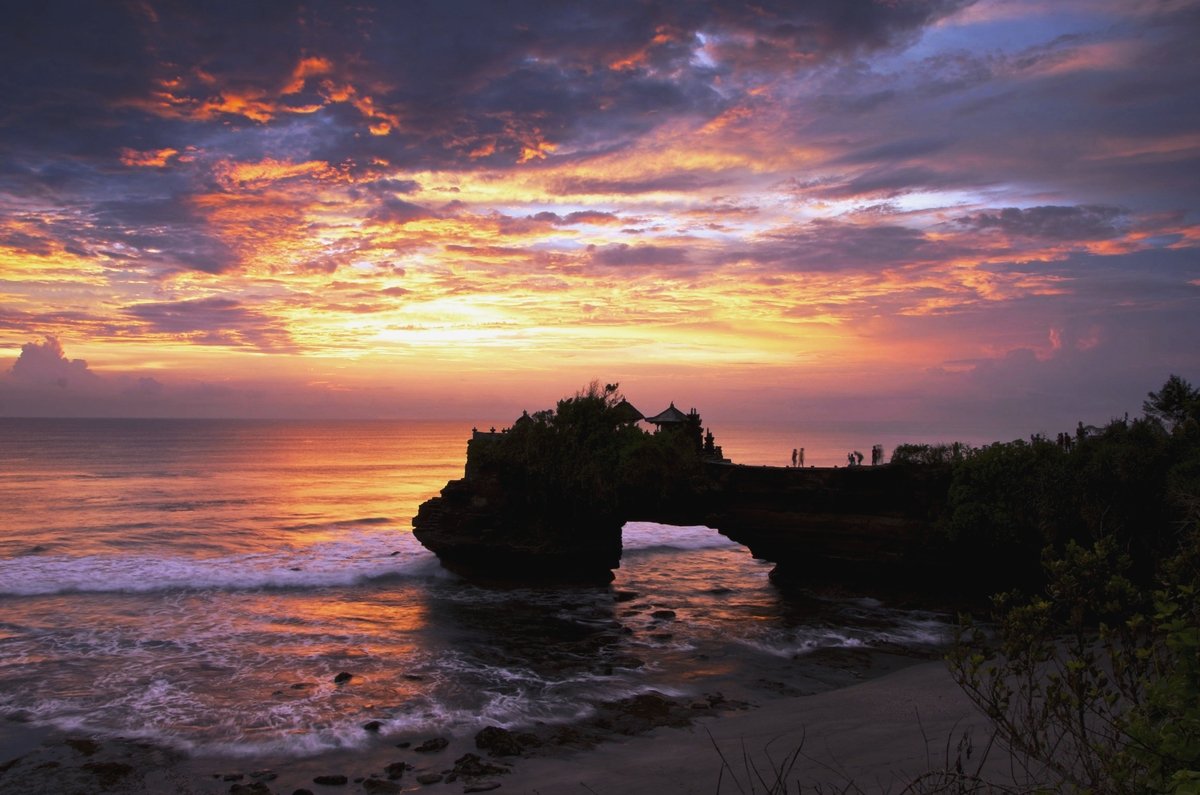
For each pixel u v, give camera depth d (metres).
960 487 32.75
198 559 42.56
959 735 15.23
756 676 22.50
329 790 14.71
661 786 13.87
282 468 131.12
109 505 71.31
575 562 38.91
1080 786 5.98
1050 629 6.43
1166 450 28.89
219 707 19.25
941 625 29.53
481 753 16.42
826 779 13.02
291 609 30.83
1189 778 4.06
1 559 41.56
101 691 20.33
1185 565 5.69
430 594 34.53
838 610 32.12
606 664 23.56
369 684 21.22
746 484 37.97
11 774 15.34
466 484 40.69
